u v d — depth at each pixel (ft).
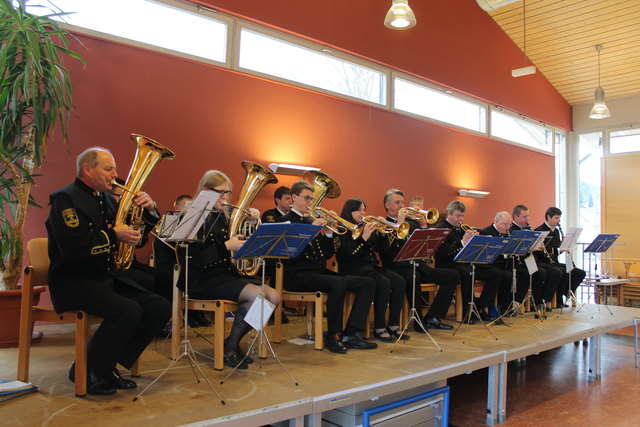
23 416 6.88
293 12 18.48
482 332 13.73
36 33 10.73
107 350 7.84
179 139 15.79
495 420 10.77
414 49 23.07
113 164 8.12
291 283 11.89
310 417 7.88
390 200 14.26
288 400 7.67
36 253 8.79
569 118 34.12
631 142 31.91
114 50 14.58
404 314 14.15
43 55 10.93
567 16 26.23
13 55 10.67
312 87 19.34
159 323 8.53
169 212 8.35
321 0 19.40
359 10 20.76
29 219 13.16
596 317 16.66
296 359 10.41
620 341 20.08
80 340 7.77
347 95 20.68
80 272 7.98
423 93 24.13
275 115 18.22
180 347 10.37
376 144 21.71
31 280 8.23
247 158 17.40
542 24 27.07
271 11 17.85
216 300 9.62
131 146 14.80
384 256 14.28
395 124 22.54
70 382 8.47
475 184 26.71
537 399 12.40
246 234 11.69
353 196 20.76
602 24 26.30
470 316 15.06
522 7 26.12
